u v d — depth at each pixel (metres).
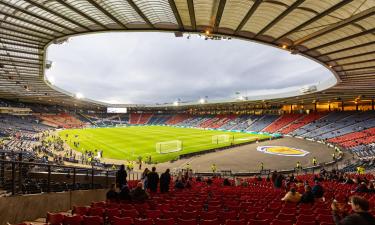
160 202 10.66
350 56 24.12
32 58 32.66
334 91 49.53
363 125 57.44
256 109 99.00
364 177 22.09
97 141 59.19
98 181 18.34
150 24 19.62
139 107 122.88
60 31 22.91
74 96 81.19
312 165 36.09
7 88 59.78
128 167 33.12
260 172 31.84
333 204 5.54
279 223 7.16
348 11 15.37
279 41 21.88
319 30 18.92
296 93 58.84
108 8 17.03
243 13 16.56
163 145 52.31
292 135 68.00
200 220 7.57
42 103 105.38
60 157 35.16
